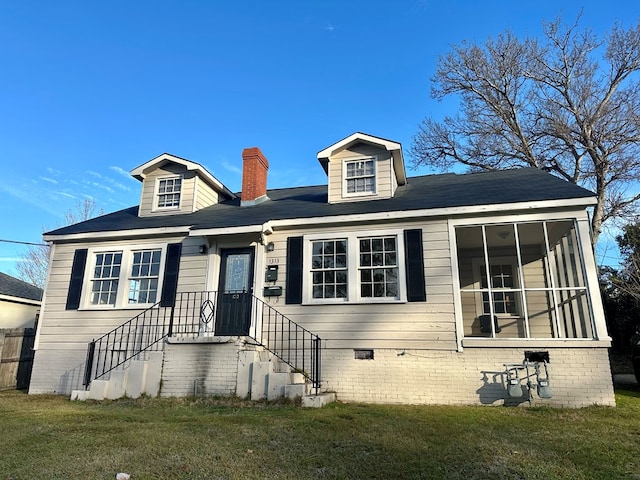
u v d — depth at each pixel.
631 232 17.72
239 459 4.30
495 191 9.56
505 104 21.03
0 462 4.18
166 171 12.73
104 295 10.87
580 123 18.81
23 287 17.48
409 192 11.08
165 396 8.46
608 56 18.72
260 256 9.99
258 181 12.86
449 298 8.68
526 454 4.57
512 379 7.89
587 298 8.05
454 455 4.49
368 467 4.11
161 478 3.78
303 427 5.68
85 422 6.11
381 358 8.74
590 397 7.64
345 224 9.68
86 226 11.68
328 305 9.30
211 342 8.56
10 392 10.65
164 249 10.71
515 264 12.09
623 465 4.23
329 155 11.20
